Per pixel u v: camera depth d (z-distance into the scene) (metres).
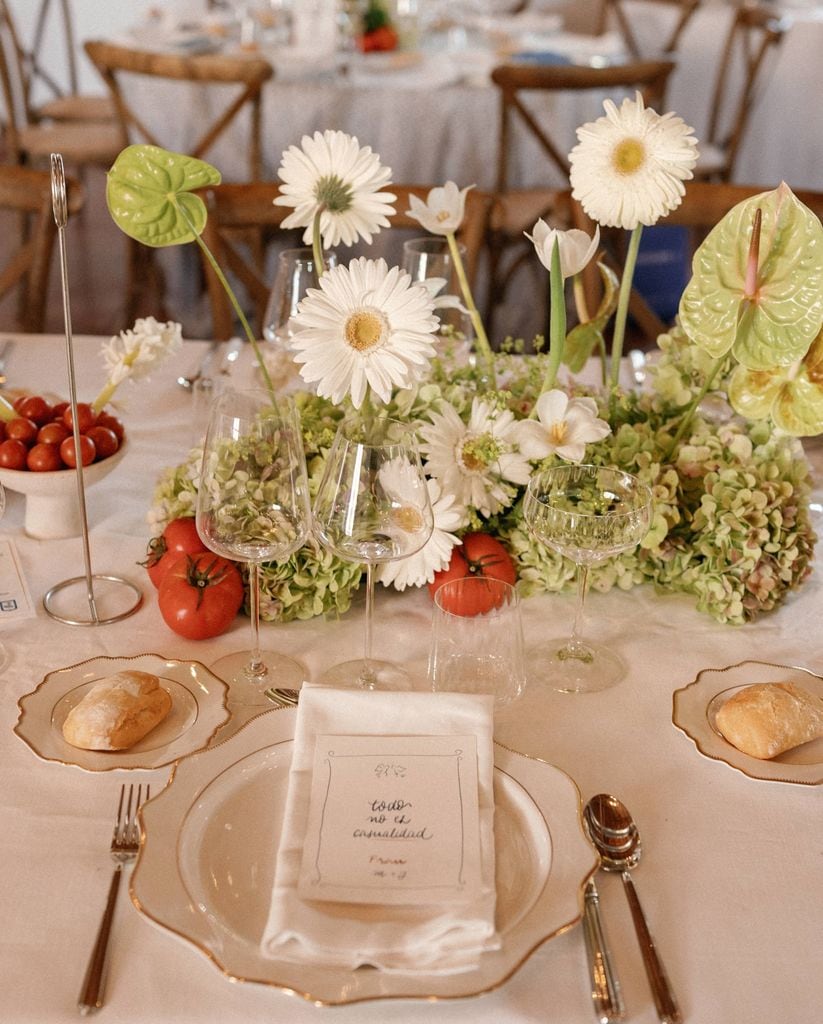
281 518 0.91
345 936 0.69
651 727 0.97
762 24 3.54
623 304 1.16
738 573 1.11
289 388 1.42
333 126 3.13
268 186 1.99
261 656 1.04
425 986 0.67
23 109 4.18
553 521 0.96
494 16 3.97
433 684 0.96
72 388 1.03
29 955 0.72
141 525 1.28
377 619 1.12
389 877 0.75
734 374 1.14
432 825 0.78
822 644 1.10
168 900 0.73
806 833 0.85
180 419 1.54
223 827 0.80
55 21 5.73
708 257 1.06
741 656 1.08
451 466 1.04
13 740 0.92
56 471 1.18
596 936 0.73
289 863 0.75
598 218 1.06
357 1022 0.68
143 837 0.77
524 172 3.26
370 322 0.94
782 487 1.10
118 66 2.99
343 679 1.01
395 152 3.17
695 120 4.04
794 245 1.03
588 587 1.15
